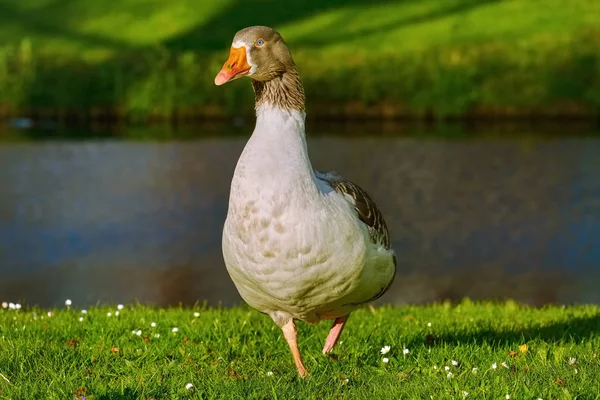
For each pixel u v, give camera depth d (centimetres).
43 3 4616
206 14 4478
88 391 591
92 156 2378
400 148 2450
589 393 591
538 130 2819
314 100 3238
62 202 1888
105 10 4531
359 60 3369
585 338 775
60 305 1249
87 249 1562
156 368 663
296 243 574
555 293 1325
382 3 4497
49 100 3316
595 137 2627
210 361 701
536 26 3953
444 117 3184
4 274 1412
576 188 1962
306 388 601
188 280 1390
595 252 1530
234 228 590
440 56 3291
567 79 3161
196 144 2572
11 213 1795
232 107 3275
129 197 1933
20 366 648
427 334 794
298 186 574
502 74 3206
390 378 638
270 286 596
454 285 1375
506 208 1809
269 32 602
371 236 620
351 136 2694
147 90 3247
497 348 730
